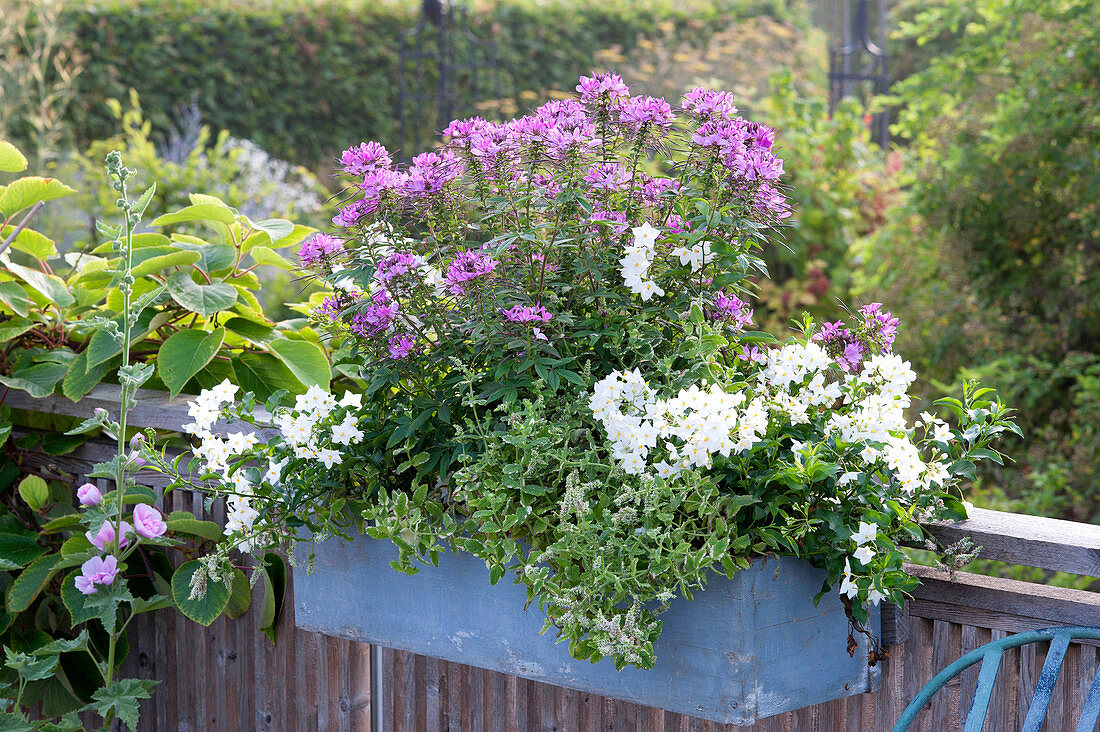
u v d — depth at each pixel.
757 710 1.48
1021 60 4.13
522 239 1.58
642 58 8.74
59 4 7.03
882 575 1.44
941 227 4.23
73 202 5.62
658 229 1.61
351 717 2.07
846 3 8.62
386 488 1.76
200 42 7.75
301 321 2.47
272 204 6.07
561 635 1.50
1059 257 4.07
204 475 1.79
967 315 4.23
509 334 1.58
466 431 1.68
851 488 1.48
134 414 2.26
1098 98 3.90
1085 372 3.99
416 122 8.13
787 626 1.51
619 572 1.45
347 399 1.73
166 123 7.62
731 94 1.62
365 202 1.65
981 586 1.53
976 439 1.56
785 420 1.56
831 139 5.74
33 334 2.49
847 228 5.67
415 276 1.65
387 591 1.78
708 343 1.60
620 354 1.62
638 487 1.49
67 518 2.18
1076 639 1.36
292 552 1.79
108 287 2.52
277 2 8.09
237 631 2.25
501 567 1.51
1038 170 3.99
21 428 2.55
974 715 1.23
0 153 2.33
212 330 2.34
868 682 1.62
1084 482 3.64
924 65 9.33
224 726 2.30
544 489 1.51
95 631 2.31
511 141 1.63
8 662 1.91
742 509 1.51
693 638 1.50
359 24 8.30
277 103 8.07
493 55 8.36
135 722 1.96
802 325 1.75
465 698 1.96
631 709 1.79
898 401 1.55
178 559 2.34
